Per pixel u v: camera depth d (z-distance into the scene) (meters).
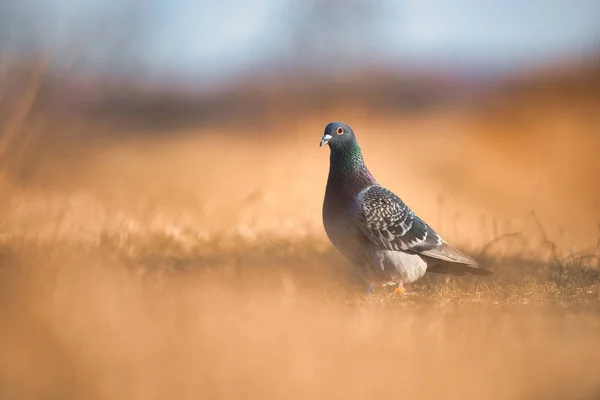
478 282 10.35
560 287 9.66
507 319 8.09
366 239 10.23
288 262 11.44
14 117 12.90
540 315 8.27
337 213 10.37
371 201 10.20
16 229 11.81
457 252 10.36
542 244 13.18
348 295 9.77
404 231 10.12
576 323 7.98
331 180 10.51
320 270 11.02
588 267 11.26
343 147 10.38
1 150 12.45
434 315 8.33
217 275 10.23
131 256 11.01
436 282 10.61
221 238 12.70
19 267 8.58
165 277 9.91
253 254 11.88
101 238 11.38
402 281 10.30
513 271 10.90
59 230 11.99
